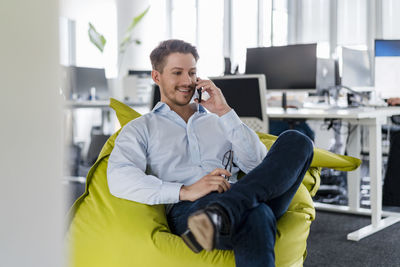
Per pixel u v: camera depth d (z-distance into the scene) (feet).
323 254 8.35
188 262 4.78
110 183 5.32
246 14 25.11
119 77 26.30
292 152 4.99
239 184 4.62
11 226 0.72
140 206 5.29
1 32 0.70
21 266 0.74
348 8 22.65
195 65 5.88
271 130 12.44
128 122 5.97
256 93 10.00
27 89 0.73
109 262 5.07
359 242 9.07
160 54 5.83
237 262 4.43
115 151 5.53
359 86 13.91
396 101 12.28
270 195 4.67
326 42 23.25
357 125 11.29
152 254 4.92
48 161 0.77
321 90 13.08
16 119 0.72
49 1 0.75
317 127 19.81
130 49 28.12
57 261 0.80
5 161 0.71
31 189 0.75
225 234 4.33
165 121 5.84
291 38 23.99
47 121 0.76
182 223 5.12
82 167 17.65
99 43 18.52
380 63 12.94
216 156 5.91
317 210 11.78
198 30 26.45
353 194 11.36
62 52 0.82
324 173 15.03
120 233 5.09
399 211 11.60
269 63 13.10
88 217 5.27
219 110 5.86
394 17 21.71
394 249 8.60
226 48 25.61
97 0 27.55
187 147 5.83
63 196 0.80
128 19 28.02
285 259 5.13
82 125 22.94
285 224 5.22
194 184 5.08
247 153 5.85
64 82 0.87
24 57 0.72
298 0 23.80
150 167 5.75
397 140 11.00
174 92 5.82
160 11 27.58
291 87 12.75
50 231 0.78
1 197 0.71
